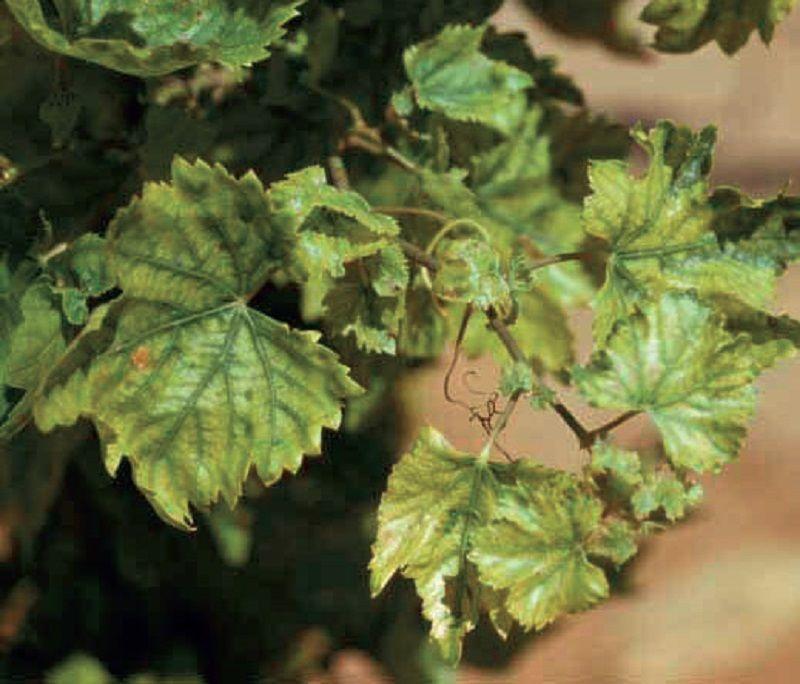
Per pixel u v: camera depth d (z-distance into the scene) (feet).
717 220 2.64
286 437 2.51
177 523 2.51
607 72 11.58
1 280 2.65
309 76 2.94
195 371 2.51
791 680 6.06
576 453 7.10
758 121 11.00
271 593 3.83
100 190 2.76
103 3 2.58
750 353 2.58
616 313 2.60
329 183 2.95
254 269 2.51
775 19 2.79
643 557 4.70
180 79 2.90
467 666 4.31
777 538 6.71
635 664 6.00
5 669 3.77
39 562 3.70
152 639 3.83
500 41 3.12
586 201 2.59
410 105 2.93
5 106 2.72
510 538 2.51
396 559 2.54
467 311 2.72
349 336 2.76
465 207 2.88
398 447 3.70
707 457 2.56
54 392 2.48
